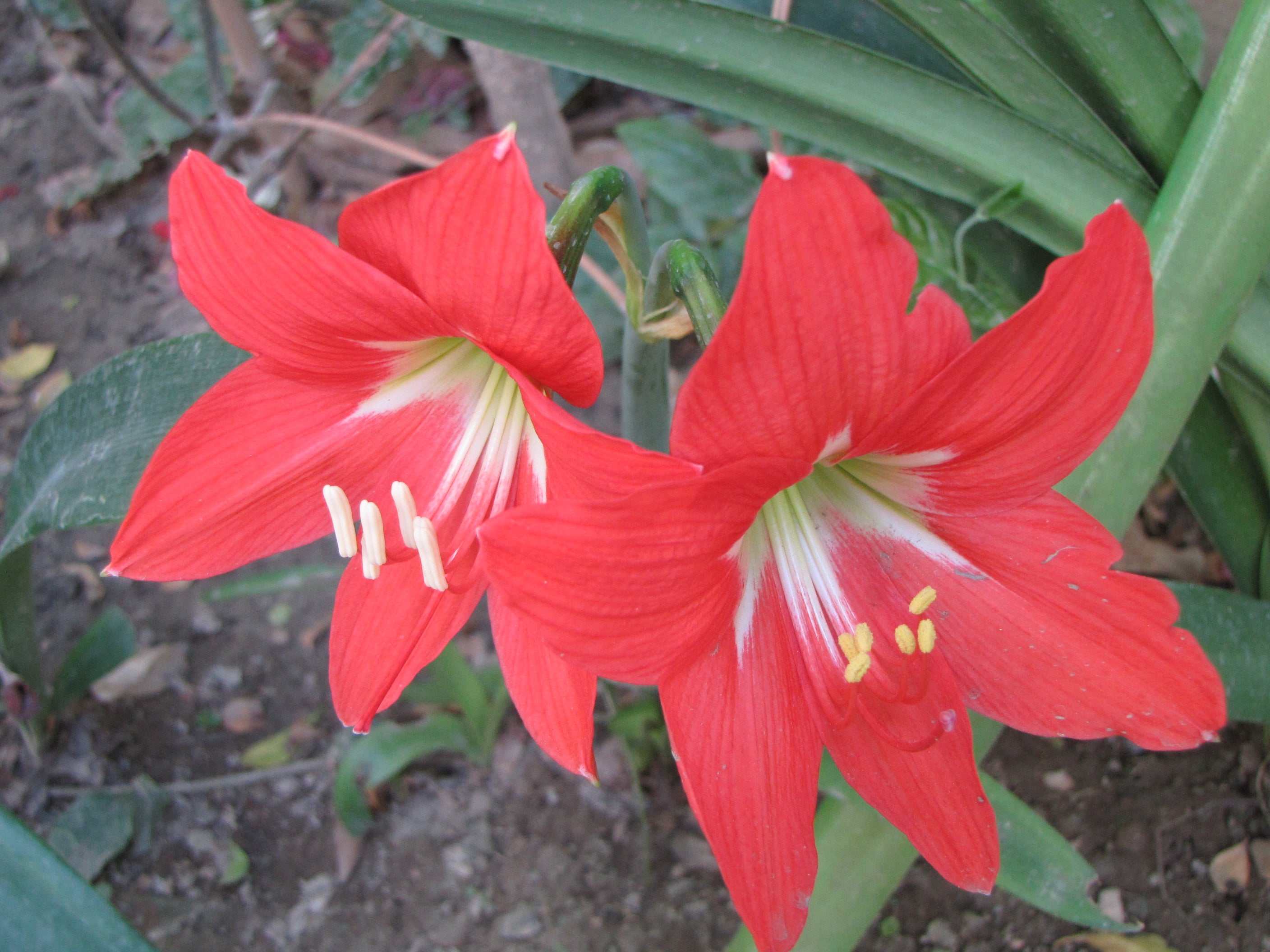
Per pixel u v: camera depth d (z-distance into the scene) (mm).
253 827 394
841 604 209
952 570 209
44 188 575
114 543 212
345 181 574
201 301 193
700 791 184
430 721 384
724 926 362
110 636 397
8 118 602
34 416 498
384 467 228
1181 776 371
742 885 184
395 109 579
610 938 362
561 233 205
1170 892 351
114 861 385
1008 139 272
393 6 259
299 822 395
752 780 192
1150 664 195
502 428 225
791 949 188
